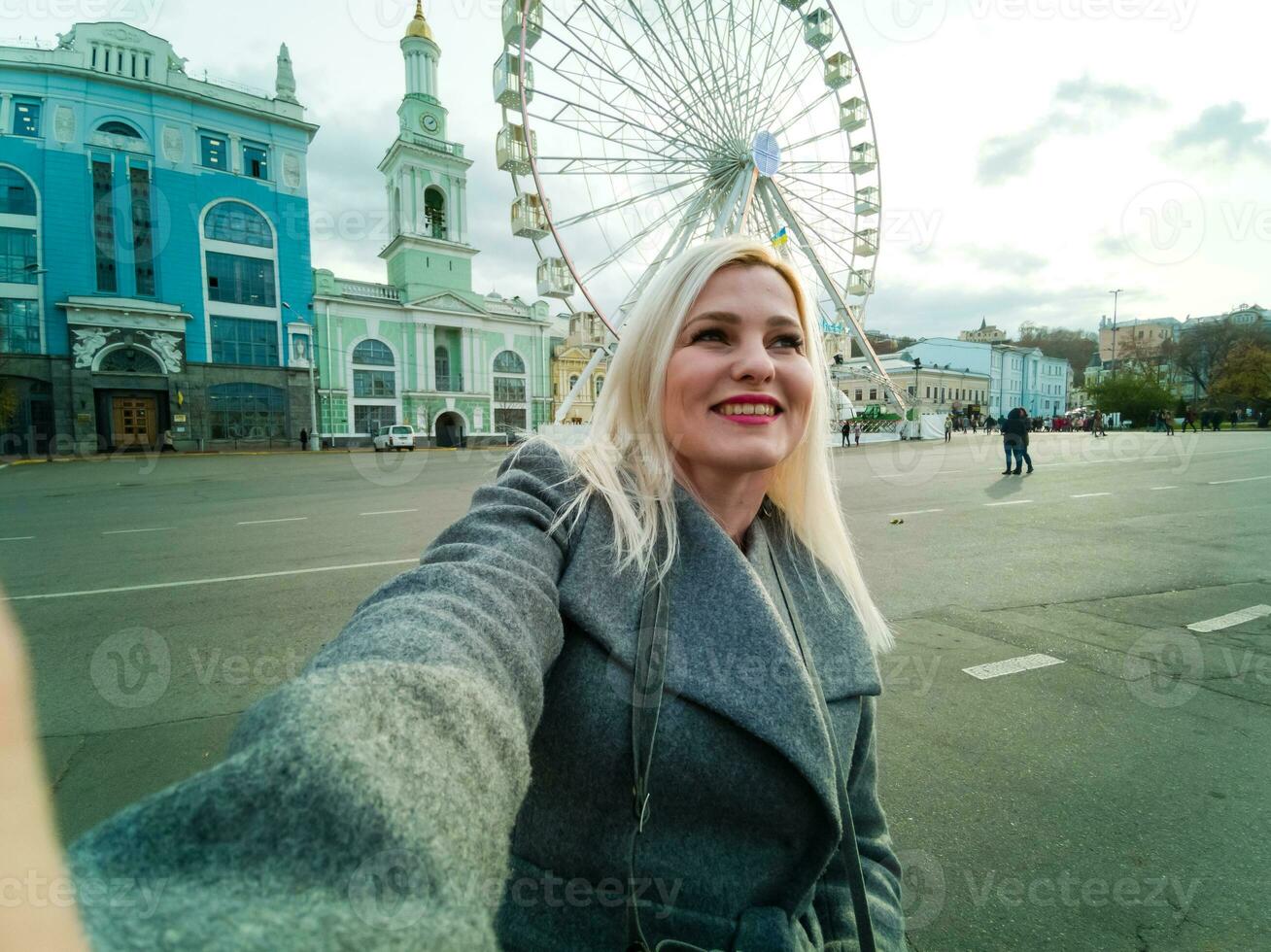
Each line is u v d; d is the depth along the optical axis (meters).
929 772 2.24
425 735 0.44
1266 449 20.23
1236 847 1.84
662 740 0.74
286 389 35.84
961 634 3.58
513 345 44.47
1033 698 2.78
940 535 6.48
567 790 0.76
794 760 0.75
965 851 1.84
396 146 39.44
